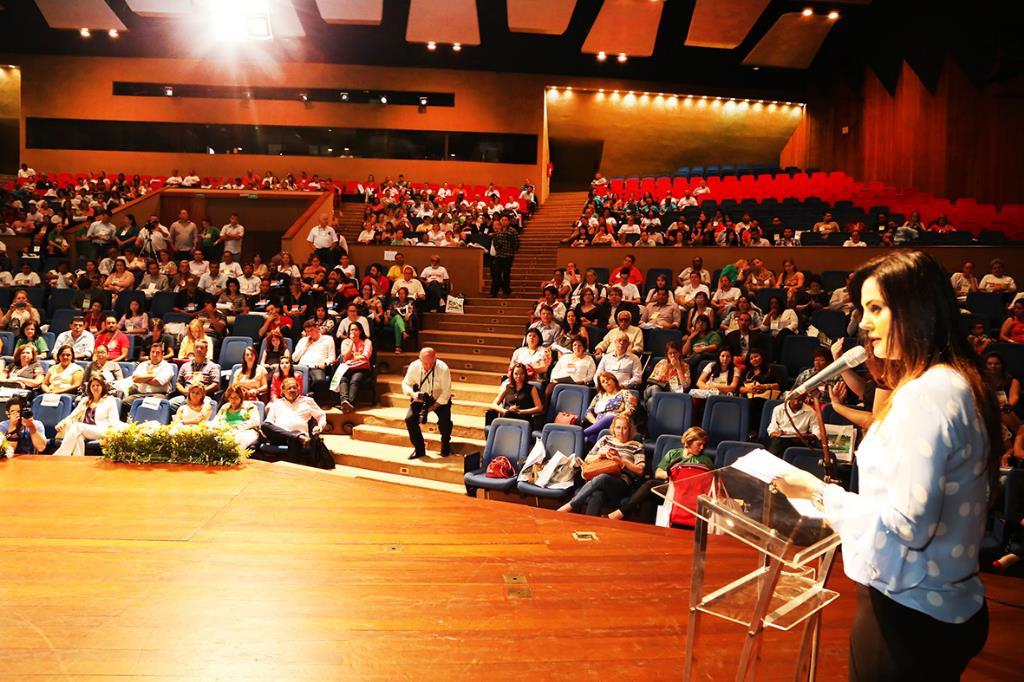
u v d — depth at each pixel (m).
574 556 3.96
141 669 2.76
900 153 18.95
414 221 16.91
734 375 7.89
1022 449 5.97
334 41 20.30
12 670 2.73
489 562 3.86
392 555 3.93
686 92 22.28
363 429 8.70
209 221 15.26
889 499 1.47
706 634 3.12
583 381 8.45
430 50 20.81
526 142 21.64
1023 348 7.91
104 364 8.74
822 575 2.05
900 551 1.49
